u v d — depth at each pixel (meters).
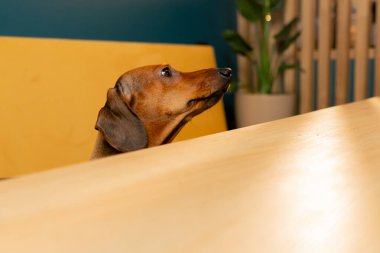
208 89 1.31
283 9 2.87
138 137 1.21
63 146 1.53
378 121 0.72
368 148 0.48
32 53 1.54
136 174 0.34
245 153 0.42
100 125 1.17
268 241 0.24
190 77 1.32
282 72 2.91
